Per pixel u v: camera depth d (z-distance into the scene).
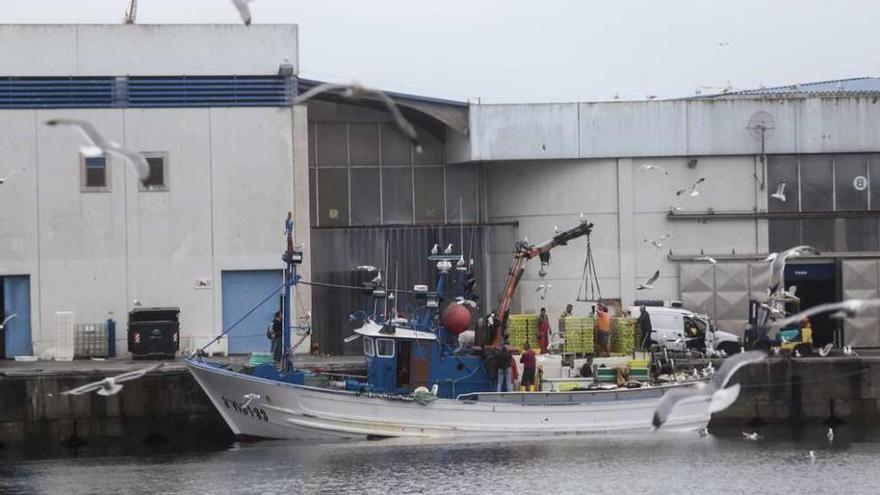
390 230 80.69
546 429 61.97
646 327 68.62
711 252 81.12
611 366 64.69
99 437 63.28
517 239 81.94
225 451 61.25
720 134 81.19
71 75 73.75
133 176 73.88
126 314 73.75
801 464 58.91
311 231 79.69
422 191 83.75
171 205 74.19
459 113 80.56
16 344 73.12
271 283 74.88
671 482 55.16
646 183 81.00
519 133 80.38
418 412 61.25
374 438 61.25
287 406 61.12
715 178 81.38
